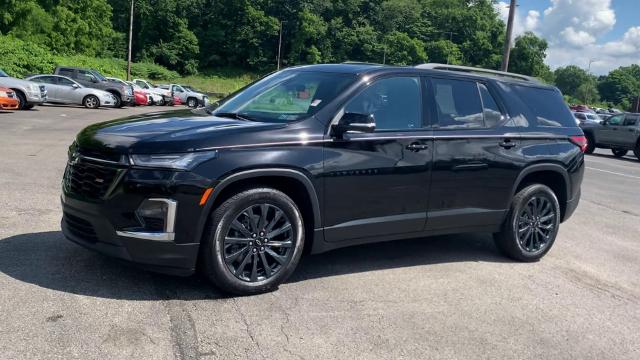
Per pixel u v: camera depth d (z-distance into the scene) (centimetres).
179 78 8912
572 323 425
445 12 11594
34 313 361
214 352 334
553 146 581
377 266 521
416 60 10588
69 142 1218
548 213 586
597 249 653
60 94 2611
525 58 10769
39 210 609
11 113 1888
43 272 429
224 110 493
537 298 471
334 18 10694
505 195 550
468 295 464
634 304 477
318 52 10269
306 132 433
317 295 436
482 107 543
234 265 415
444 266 538
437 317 414
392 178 473
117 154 385
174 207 382
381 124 473
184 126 420
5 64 3319
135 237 381
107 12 6231
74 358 313
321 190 438
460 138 511
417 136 486
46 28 4862
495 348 372
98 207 389
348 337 369
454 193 514
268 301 417
